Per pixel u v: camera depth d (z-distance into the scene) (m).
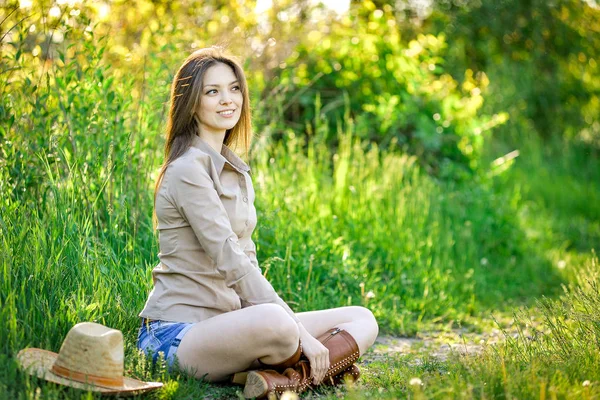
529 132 12.41
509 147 11.75
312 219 6.10
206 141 3.61
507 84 12.60
